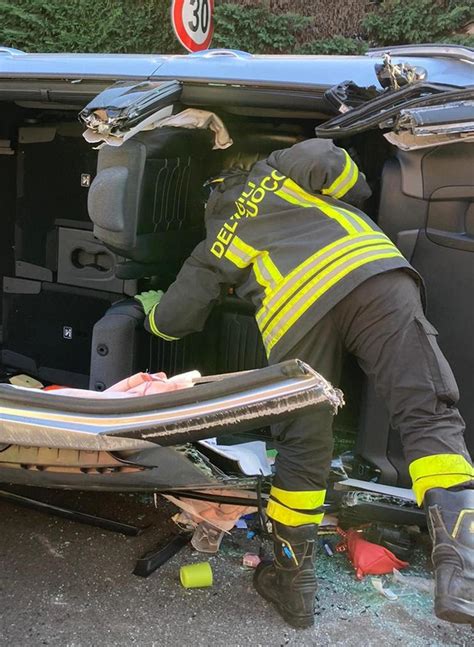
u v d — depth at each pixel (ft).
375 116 6.85
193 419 5.95
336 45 27.73
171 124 7.96
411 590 7.62
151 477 7.02
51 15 28.96
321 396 5.38
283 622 7.11
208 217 7.61
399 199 7.34
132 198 7.82
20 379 10.79
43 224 10.40
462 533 5.89
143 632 6.91
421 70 7.50
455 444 6.24
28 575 7.77
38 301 10.77
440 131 6.63
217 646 6.74
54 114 10.18
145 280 9.89
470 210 7.19
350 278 6.33
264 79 7.62
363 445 7.84
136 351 9.12
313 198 6.88
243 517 8.85
